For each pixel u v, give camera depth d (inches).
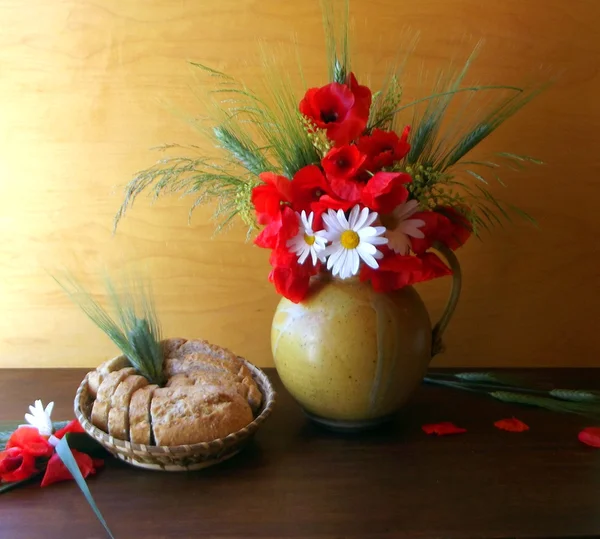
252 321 46.3
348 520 28.2
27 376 44.1
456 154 35.6
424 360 34.9
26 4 41.3
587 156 44.8
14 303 45.7
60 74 42.4
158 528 27.5
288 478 31.5
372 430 36.4
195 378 34.0
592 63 43.6
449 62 43.0
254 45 42.3
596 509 29.1
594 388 42.5
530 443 35.1
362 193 30.6
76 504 29.3
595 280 46.6
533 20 42.8
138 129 43.2
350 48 42.5
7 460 30.8
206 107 42.7
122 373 33.0
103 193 44.1
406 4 42.2
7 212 44.3
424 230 33.3
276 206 32.0
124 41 42.0
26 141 43.3
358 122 31.2
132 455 30.6
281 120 37.3
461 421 37.7
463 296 46.4
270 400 34.0
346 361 32.8
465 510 28.9
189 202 44.3
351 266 31.5
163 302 45.9
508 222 45.4
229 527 27.6
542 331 47.1
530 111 43.8
